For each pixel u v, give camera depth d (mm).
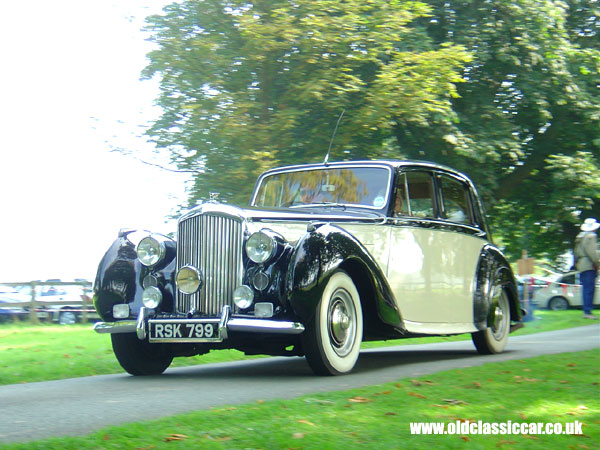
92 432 3502
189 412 3871
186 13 14484
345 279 5801
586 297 14828
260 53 13570
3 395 5145
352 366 5848
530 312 14516
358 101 14094
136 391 5090
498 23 17797
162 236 6039
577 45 19391
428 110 14867
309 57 13594
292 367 6789
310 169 7039
